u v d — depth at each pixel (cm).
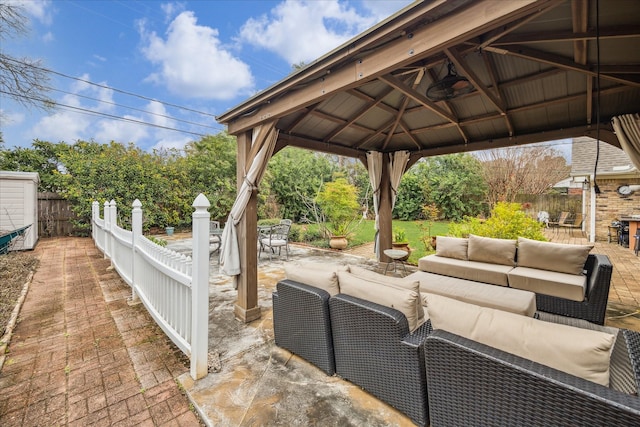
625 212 784
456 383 140
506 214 522
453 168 1232
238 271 315
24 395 189
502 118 393
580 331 119
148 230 1028
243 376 212
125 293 389
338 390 195
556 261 347
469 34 146
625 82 273
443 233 891
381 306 182
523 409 119
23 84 645
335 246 773
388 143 557
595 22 199
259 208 1104
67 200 931
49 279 455
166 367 222
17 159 979
